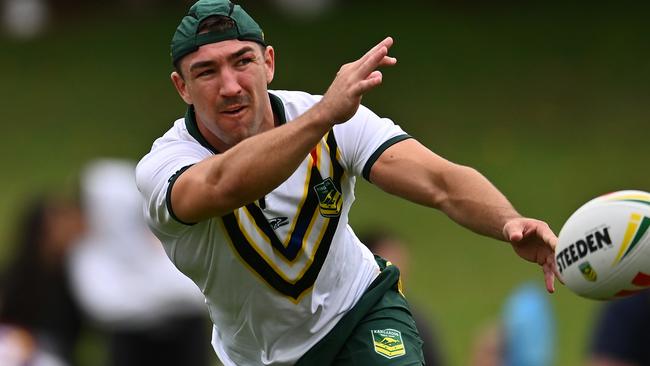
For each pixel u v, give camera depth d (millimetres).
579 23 74250
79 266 33031
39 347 30188
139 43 77688
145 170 18281
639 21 73625
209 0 18250
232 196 16984
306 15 77062
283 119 18891
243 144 16938
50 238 32031
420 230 54625
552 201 56875
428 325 27344
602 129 64000
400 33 74375
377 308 19641
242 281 18875
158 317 34156
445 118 66125
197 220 17562
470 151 62562
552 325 34281
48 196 32844
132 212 33875
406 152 18781
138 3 81938
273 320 19266
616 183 58188
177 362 34500
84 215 33250
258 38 18250
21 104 72750
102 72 75125
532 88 68562
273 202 18516
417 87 69312
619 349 22656
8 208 59750
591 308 45562
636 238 16469
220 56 17969
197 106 18297
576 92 67812
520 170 60156
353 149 18859
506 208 18156
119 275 33625
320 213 18734
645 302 22562
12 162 65812
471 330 45375
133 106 71000
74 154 66062
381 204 57375
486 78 69875
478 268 50875
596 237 16656
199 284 19406
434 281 49906
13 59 78312
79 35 79875
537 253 17922
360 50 72812
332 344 19406
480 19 75688
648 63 69750
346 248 19453
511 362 31328
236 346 20000
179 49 18172
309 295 19062
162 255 34188
